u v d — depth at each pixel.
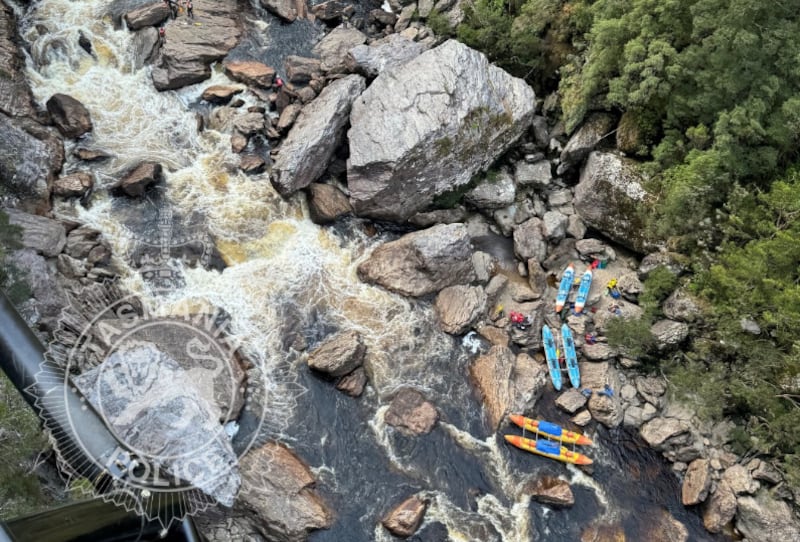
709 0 26.78
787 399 26.72
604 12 30.83
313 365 26.89
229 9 37.56
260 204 31.80
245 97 34.91
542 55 35.06
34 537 8.34
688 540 25.33
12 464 17.23
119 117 33.34
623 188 31.11
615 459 27.14
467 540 24.31
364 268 30.52
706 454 26.98
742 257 27.61
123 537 9.34
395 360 28.45
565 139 34.25
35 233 27.19
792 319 25.94
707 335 28.88
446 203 33.19
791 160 28.92
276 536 23.19
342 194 32.59
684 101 29.36
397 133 30.20
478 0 35.41
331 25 38.94
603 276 31.66
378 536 24.02
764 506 25.36
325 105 32.47
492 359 28.39
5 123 29.58
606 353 29.14
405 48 35.31
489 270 31.61
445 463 26.05
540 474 26.30
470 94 31.44
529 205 33.53
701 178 28.09
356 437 26.17
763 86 26.81
